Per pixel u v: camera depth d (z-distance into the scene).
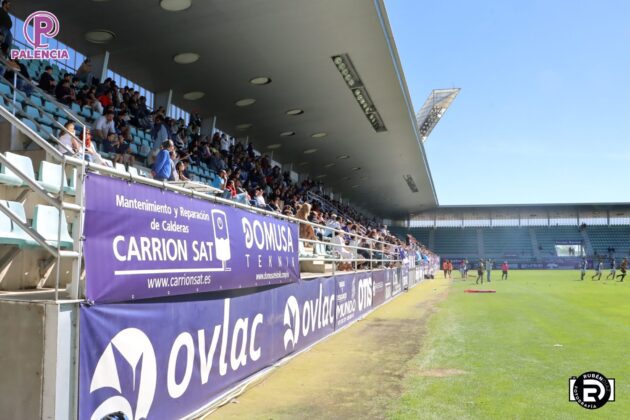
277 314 7.19
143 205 4.03
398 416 4.93
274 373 6.67
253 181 20.73
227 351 5.56
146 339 4.07
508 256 64.88
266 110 21.02
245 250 5.95
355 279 12.41
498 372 6.71
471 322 11.80
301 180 35.34
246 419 4.85
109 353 3.63
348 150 29.42
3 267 4.40
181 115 20.31
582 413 5.00
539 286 26.48
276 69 16.88
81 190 3.43
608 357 7.63
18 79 9.56
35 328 3.26
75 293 3.39
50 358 3.20
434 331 10.42
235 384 5.76
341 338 9.61
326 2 12.83
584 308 14.82
